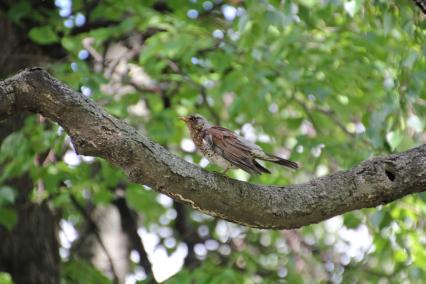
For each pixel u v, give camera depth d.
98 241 15.16
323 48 12.30
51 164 12.09
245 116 14.73
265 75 11.58
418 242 12.08
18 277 12.30
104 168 12.30
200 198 6.07
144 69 12.95
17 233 12.38
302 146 11.56
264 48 11.59
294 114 15.61
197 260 16.53
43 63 12.82
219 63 12.15
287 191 6.34
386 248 12.35
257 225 6.37
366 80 12.67
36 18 12.79
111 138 5.73
